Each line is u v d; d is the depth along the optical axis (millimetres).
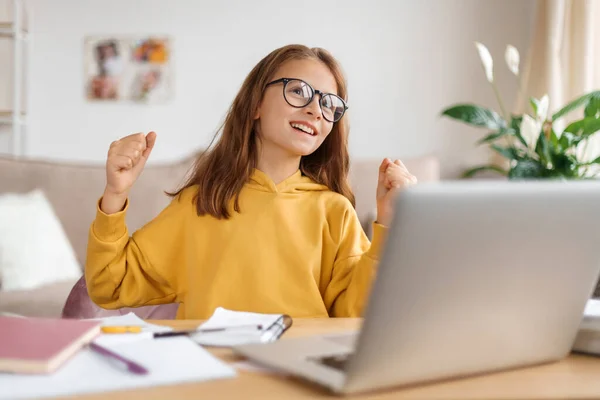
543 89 2865
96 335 643
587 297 610
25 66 3416
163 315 1307
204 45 3359
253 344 640
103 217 951
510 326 568
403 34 3256
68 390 484
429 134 3254
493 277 532
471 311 535
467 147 3225
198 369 544
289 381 536
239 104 1144
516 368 603
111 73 3398
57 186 2594
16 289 2184
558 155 1920
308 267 1080
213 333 702
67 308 1229
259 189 1133
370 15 3271
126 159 930
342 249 1140
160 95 3385
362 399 498
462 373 560
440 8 3225
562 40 2814
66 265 2359
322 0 3293
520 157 2068
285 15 3316
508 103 3170
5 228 2289
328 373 524
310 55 1154
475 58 3205
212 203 1091
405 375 520
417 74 3254
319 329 774
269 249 1084
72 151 3436
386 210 965
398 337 500
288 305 1056
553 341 610
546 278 566
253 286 1057
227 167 1126
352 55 3289
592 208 559
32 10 3402
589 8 2738
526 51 3146
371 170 2834
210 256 1080
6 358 521
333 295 1107
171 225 1092
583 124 1904
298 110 1090
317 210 1145
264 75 1130
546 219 535
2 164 2582
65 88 3422
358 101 3289
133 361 541
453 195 481
